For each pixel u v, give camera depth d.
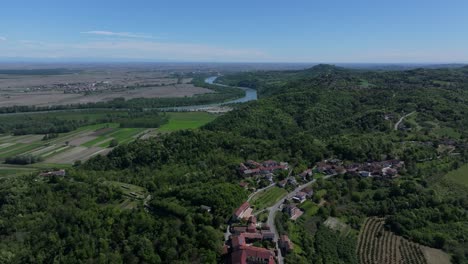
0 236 131.25
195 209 133.50
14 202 146.00
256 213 138.50
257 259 109.19
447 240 135.62
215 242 116.06
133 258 114.19
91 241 122.38
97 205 146.50
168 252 113.44
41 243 125.06
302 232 133.00
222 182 161.25
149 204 146.50
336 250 128.88
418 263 125.81
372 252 131.25
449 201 160.50
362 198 163.75
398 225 144.00
